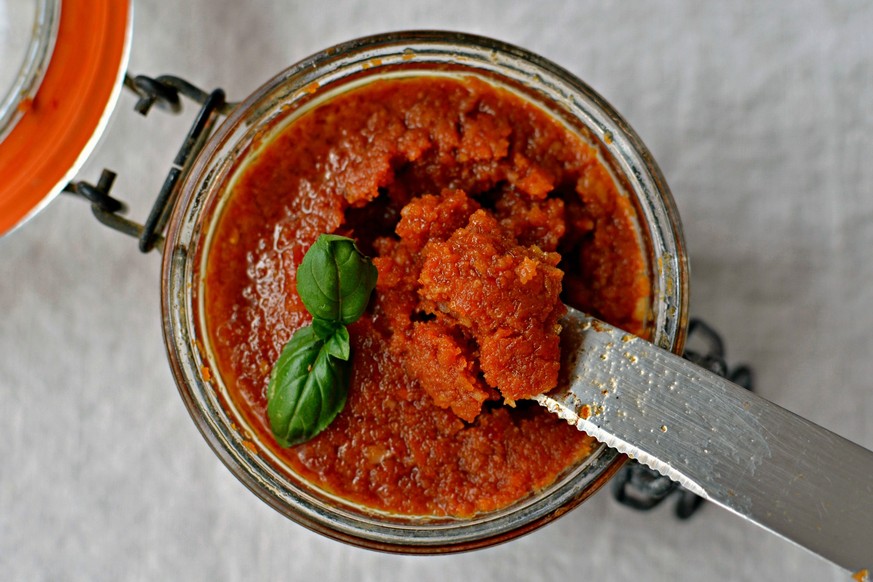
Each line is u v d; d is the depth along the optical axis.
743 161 0.28
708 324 0.28
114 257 0.28
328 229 0.23
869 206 0.28
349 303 0.22
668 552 0.28
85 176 0.28
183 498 0.28
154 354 0.28
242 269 0.24
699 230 0.28
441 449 0.23
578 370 0.22
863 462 0.20
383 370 0.23
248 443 0.23
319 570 0.28
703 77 0.28
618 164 0.23
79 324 0.28
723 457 0.21
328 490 0.23
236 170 0.24
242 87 0.28
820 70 0.28
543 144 0.24
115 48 0.26
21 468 0.28
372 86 0.24
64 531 0.28
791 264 0.28
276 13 0.28
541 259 0.22
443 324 0.22
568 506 0.22
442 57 0.23
